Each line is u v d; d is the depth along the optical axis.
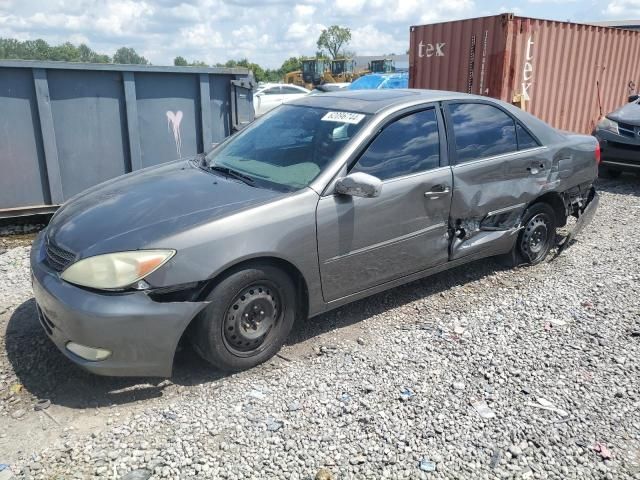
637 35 11.24
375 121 3.90
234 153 4.28
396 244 3.96
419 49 10.35
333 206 3.57
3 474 2.58
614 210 7.54
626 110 9.09
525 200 4.81
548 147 4.94
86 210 3.57
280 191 3.57
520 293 4.68
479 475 2.63
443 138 4.25
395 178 3.90
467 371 3.48
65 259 3.18
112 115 6.38
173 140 6.80
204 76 6.75
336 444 2.81
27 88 5.86
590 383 3.38
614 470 2.69
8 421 2.96
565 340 3.90
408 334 3.95
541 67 9.49
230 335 3.30
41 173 6.13
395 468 2.66
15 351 3.62
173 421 2.97
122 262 2.98
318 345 3.78
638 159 8.52
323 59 39.03
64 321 3.00
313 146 3.92
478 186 4.39
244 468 2.63
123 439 2.82
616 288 4.81
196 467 2.63
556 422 3.02
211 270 3.10
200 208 3.35
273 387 3.28
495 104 4.73
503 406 3.14
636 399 3.23
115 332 2.94
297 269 3.47
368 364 3.54
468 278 4.98
